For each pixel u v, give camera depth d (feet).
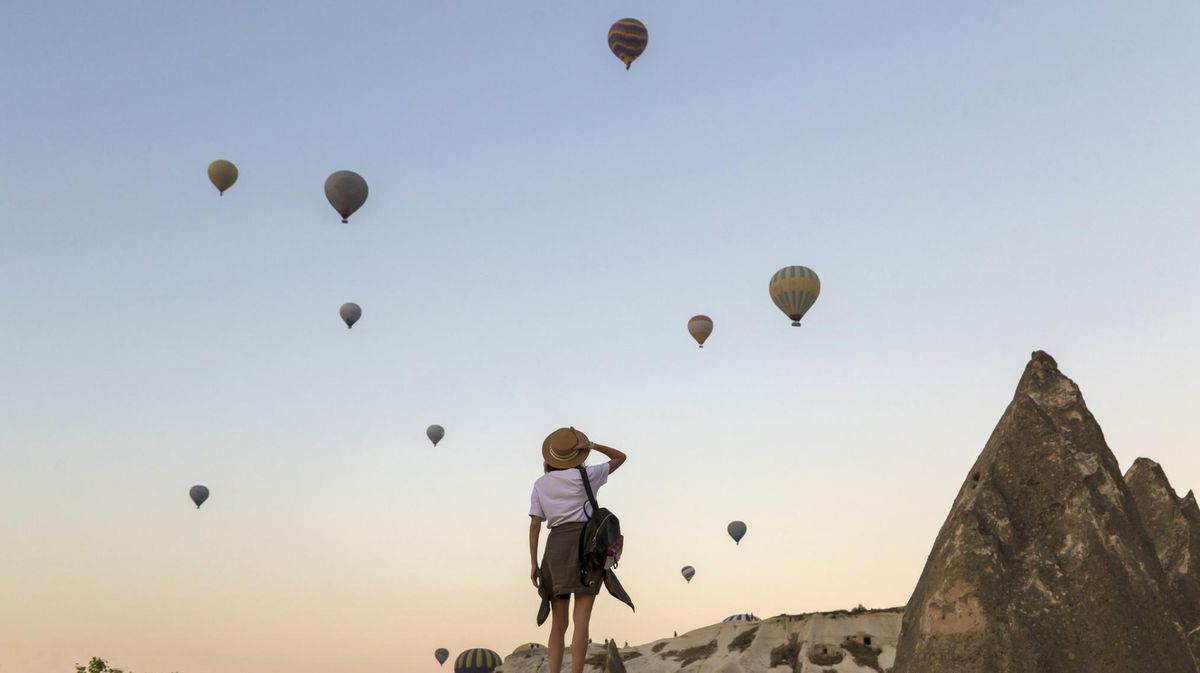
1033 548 42.52
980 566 41.81
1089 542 41.75
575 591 28.86
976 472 47.06
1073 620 40.22
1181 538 56.24
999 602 40.88
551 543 29.30
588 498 29.37
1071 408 46.68
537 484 29.89
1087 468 44.16
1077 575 41.11
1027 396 47.37
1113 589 40.45
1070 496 43.39
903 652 43.98
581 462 29.81
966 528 43.16
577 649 28.30
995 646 40.01
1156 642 39.55
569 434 30.14
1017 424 46.32
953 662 40.27
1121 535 42.06
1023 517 43.91
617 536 28.99
